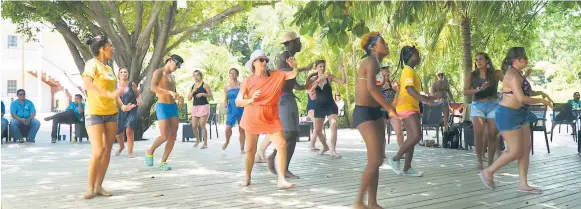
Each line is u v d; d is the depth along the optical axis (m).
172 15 14.34
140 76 14.46
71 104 13.65
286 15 19.34
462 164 8.52
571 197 5.74
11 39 27.67
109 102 5.63
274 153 7.35
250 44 23.56
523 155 5.99
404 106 7.05
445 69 17.70
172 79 7.94
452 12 11.81
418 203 5.41
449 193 5.97
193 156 9.74
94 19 14.04
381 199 5.62
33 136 13.38
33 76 29.67
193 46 26.83
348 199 5.66
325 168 8.02
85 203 5.41
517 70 5.85
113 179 6.93
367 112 4.71
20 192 6.00
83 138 14.85
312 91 10.11
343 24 5.48
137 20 14.43
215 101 25.70
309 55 20.89
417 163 8.67
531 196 5.80
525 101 5.69
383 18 11.90
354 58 19.88
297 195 5.86
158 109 7.85
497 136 8.33
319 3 5.36
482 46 15.05
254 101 6.06
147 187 6.33
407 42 16.75
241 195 5.85
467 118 12.30
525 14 13.07
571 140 13.56
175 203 5.41
